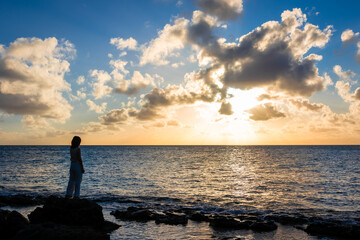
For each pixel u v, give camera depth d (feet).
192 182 82.79
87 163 169.68
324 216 40.75
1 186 71.97
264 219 38.70
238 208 47.01
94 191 65.00
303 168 135.13
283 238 30.50
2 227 27.94
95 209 32.58
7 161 184.75
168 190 67.26
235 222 34.88
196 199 55.06
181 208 45.98
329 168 133.90
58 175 99.04
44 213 31.22
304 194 61.52
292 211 44.68
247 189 69.15
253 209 46.16
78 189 33.42
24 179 87.30
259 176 100.12
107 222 34.42
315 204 50.83
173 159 227.61
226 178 93.35
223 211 44.50
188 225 35.50
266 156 288.10
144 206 47.78
